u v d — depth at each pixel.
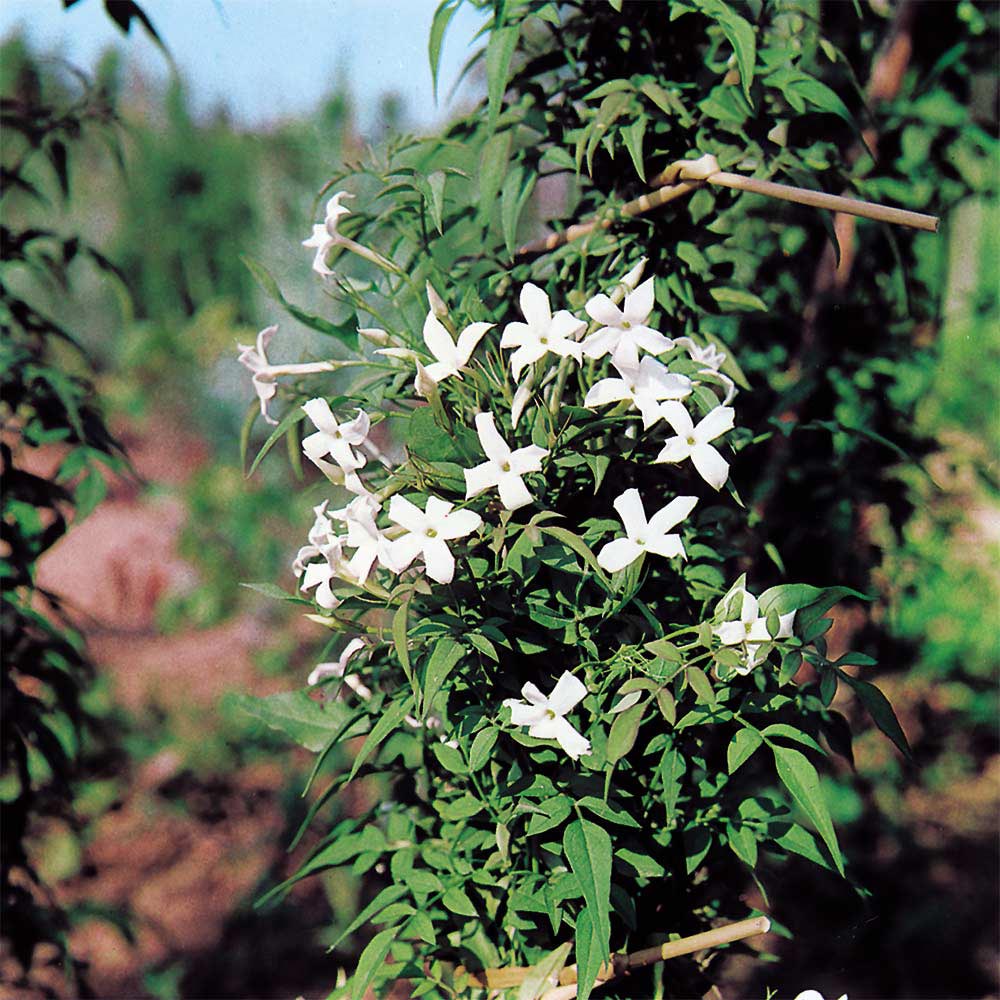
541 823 1.24
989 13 2.52
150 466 8.28
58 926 2.48
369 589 1.24
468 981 1.46
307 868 1.53
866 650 2.93
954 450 2.83
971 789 4.00
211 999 3.54
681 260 1.61
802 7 2.19
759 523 1.87
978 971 3.38
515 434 1.32
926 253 2.70
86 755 3.11
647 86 1.52
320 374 1.59
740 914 1.53
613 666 1.31
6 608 2.24
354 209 1.72
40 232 2.39
